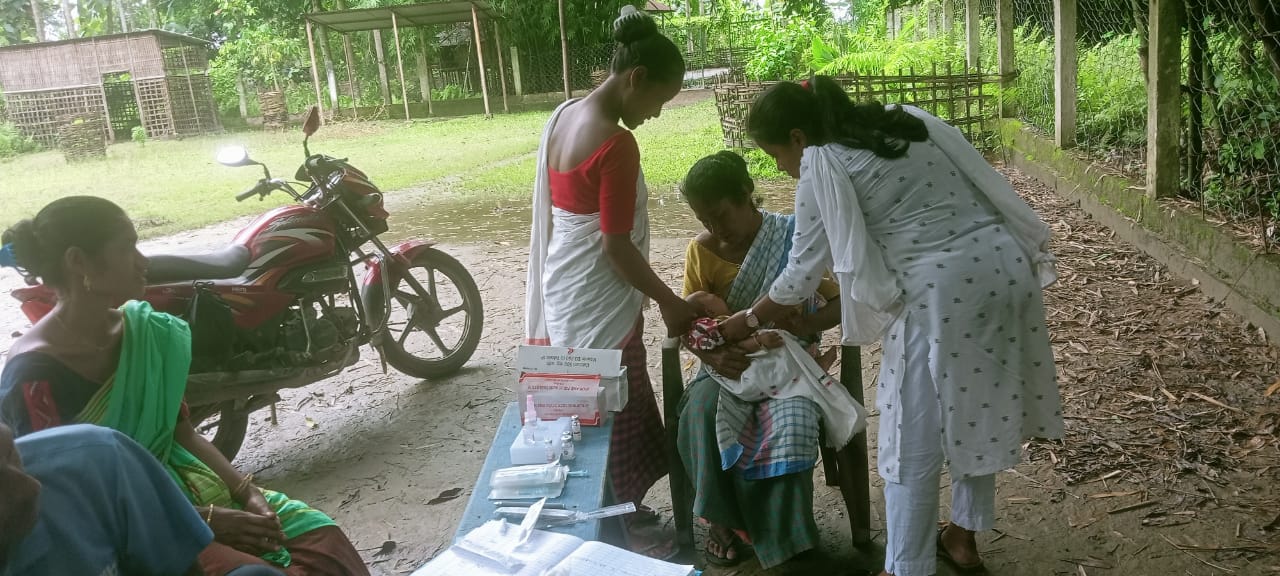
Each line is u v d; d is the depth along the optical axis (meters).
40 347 2.12
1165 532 3.04
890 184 2.52
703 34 31.38
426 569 2.06
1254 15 5.07
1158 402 3.91
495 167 13.44
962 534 2.91
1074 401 3.99
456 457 4.03
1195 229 5.43
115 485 1.75
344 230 4.43
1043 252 2.62
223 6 28.12
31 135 23.38
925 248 2.51
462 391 4.79
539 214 3.06
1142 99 7.39
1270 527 3.00
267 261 3.98
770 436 2.82
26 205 12.42
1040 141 8.72
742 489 2.87
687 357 5.03
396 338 5.68
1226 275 5.06
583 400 2.80
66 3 31.00
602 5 26.67
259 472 4.04
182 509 1.87
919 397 2.58
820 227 2.57
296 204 4.39
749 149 11.51
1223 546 2.94
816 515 3.33
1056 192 7.99
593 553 2.05
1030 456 3.57
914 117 2.57
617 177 2.77
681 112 19.27
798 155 2.70
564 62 20.66
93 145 18.50
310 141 19.31
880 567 2.99
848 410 2.86
